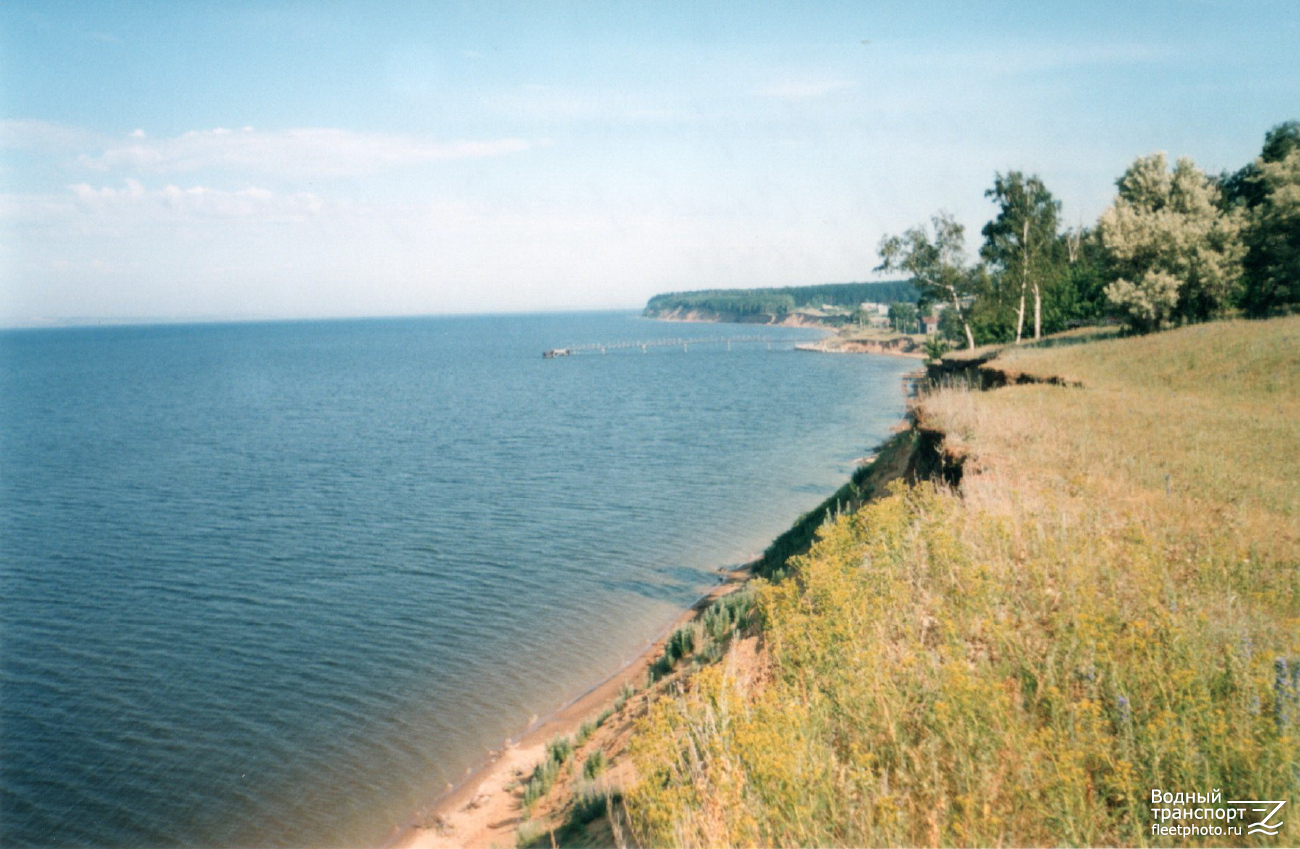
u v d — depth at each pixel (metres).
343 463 57.59
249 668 23.16
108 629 26.23
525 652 23.53
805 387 109.38
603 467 52.91
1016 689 6.34
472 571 31.27
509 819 14.41
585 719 17.59
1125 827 4.87
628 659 22.69
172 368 188.88
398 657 23.58
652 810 5.63
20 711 20.73
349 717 20.19
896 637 8.05
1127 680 6.14
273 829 15.95
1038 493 12.01
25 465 59.75
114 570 32.56
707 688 7.42
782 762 5.32
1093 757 5.51
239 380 149.50
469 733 19.17
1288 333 29.89
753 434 65.81
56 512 43.38
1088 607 7.29
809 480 45.91
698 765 6.39
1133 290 41.16
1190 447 14.90
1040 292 58.53
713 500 41.72
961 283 56.31
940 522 10.62
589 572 30.58
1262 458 13.83
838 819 5.18
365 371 166.62
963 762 5.32
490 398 105.38
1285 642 6.61
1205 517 10.43
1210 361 28.41
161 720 20.25
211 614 27.44
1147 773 5.17
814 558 12.09
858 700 6.55
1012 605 8.10
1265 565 8.59
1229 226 40.25
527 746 18.23
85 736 19.50
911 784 5.53
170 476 53.94
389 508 42.66
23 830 16.02
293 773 17.81
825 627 7.81
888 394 96.81
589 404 95.06
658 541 34.41
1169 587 7.74
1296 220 38.78
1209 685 6.03
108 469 57.41
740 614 18.45
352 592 29.25
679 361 174.38
